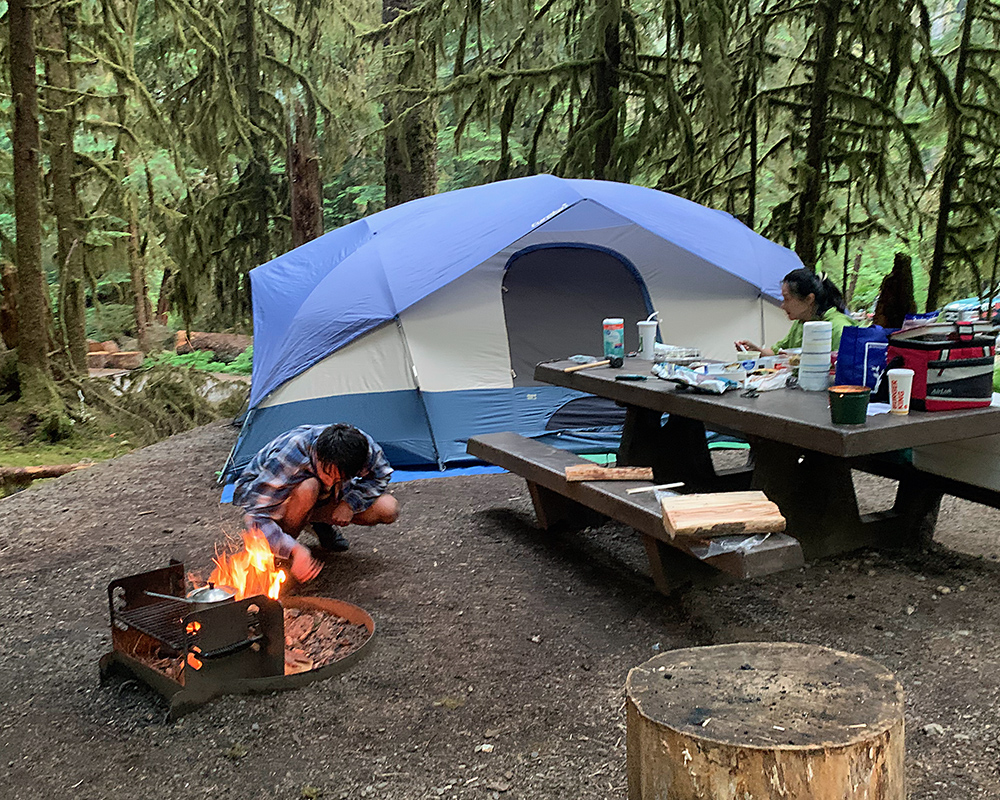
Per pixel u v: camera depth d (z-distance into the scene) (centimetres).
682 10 865
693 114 952
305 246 769
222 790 243
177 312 1443
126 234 1241
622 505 356
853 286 1206
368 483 421
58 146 1157
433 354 620
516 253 652
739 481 498
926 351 313
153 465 682
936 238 849
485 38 1293
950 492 390
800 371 375
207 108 1261
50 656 337
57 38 1142
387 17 1161
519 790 237
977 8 821
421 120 1145
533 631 344
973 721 260
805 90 905
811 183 841
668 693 170
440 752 258
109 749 267
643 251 673
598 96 943
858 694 167
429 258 629
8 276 1039
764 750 148
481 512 514
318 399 604
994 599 350
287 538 368
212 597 308
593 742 260
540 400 648
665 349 490
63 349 1117
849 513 402
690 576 371
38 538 499
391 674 308
